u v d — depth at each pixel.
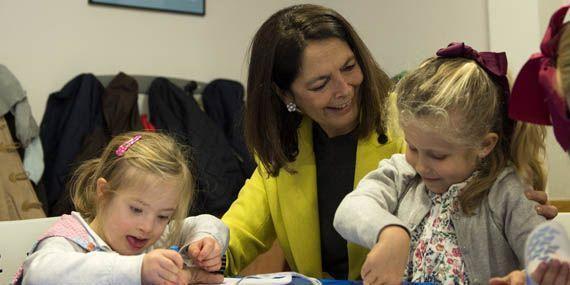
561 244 0.63
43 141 2.63
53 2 2.79
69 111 2.67
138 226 1.05
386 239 0.85
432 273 0.99
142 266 0.88
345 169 1.32
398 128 1.06
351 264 1.23
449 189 1.00
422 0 2.63
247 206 1.36
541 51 0.74
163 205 1.07
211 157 2.66
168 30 3.03
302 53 1.21
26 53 2.74
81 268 0.88
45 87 2.77
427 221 1.04
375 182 1.08
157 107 2.79
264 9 3.24
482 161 0.99
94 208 1.12
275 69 1.27
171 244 1.14
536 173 1.01
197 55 3.10
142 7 2.96
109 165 1.11
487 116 0.93
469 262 0.97
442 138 0.91
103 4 2.88
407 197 1.08
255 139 1.34
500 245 0.97
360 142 1.30
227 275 1.27
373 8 2.92
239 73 3.20
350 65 1.23
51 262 0.90
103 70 2.89
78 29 2.84
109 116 2.65
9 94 2.51
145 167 1.07
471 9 2.36
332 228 1.30
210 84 3.03
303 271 1.30
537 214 0.93
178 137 2.59
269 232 1.39
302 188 1.32
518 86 0.79
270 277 1.03
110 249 1.04
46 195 2.54
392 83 1.29
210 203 2.60
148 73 2.99
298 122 1.37
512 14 2.15
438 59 1.00
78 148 2.55
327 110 1.26
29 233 1.25
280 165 1.32
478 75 0.94
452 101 0.90
